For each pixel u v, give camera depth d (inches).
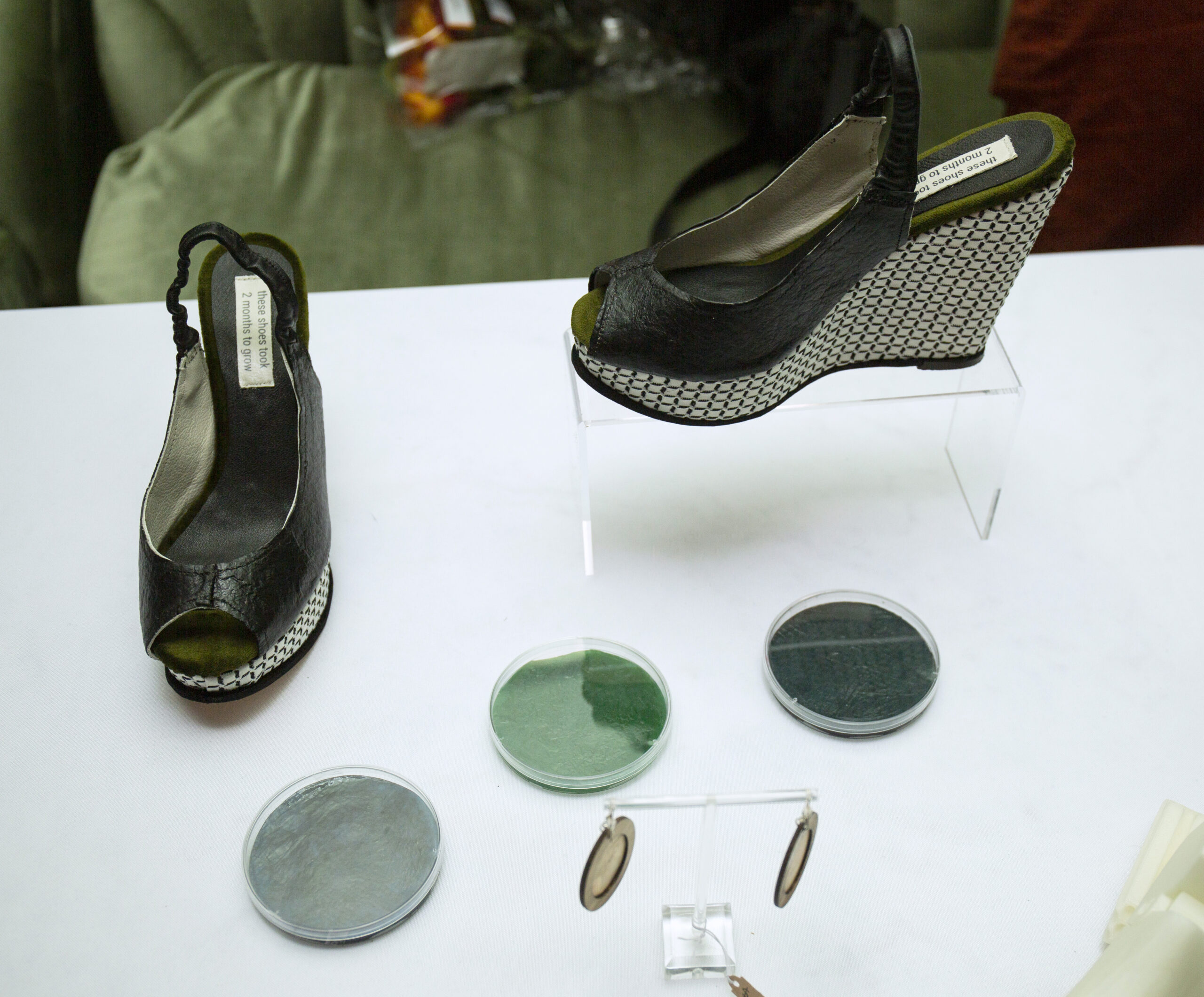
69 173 75.8
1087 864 35.9
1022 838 36.5
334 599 43.4
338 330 55.5
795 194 41.4
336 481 48.2
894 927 34.5
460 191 75.9
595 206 75.9
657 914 34.7
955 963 33.7
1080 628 42.7
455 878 35.5
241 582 36.6
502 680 39.4
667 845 36.2
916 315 41.8
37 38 71.5
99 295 68.2
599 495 47.6
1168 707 40.2
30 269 73.0
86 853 36.2
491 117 82.0
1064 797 37.6
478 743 39.1
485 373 53.4
